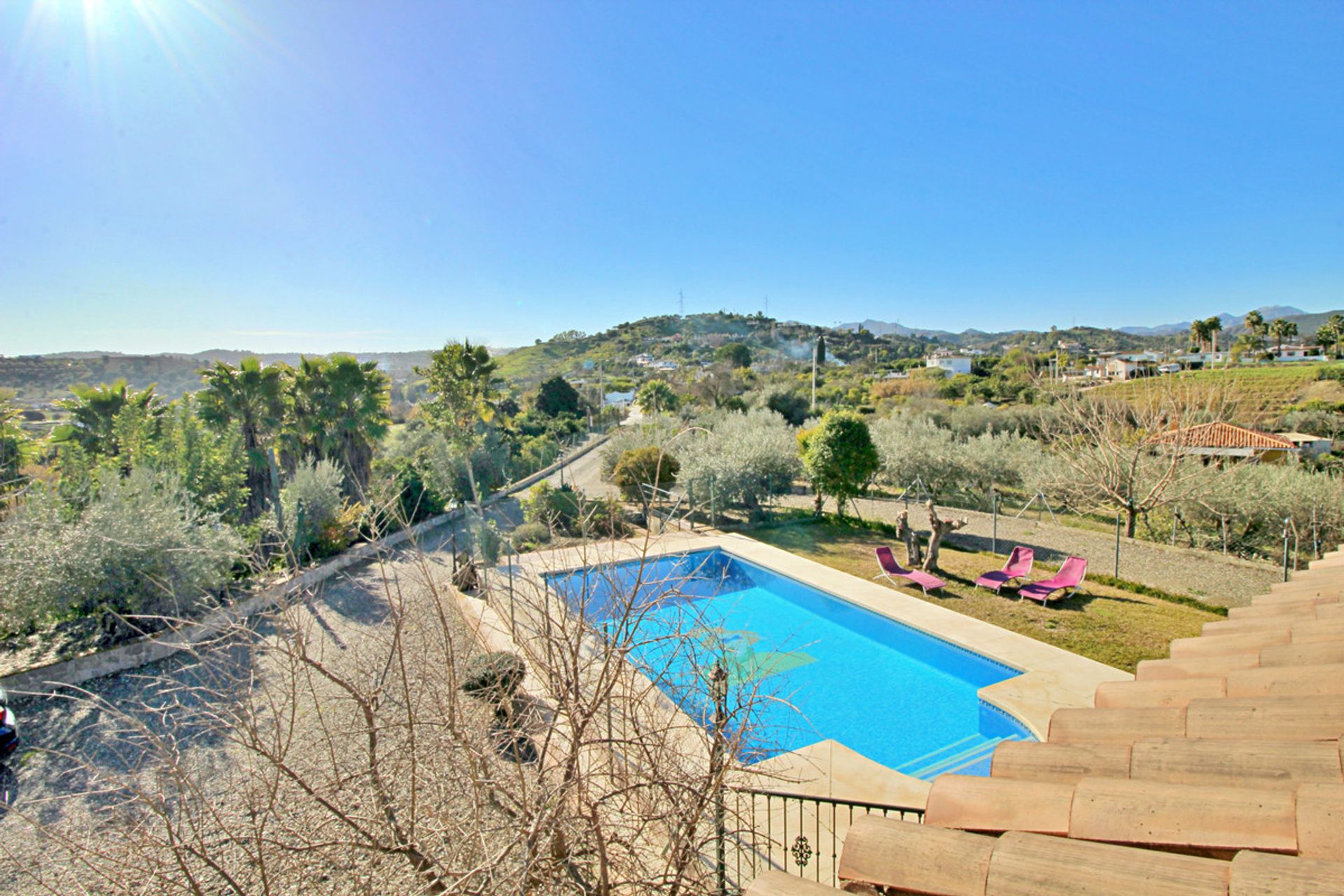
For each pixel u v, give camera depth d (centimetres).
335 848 398
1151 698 335
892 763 797
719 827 391
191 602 1098
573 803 377
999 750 285
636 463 2273
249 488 1795
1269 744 232
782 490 2275
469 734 364
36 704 912
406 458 2864
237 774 550
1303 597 479
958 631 1080
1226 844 187
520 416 4744
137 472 1302
